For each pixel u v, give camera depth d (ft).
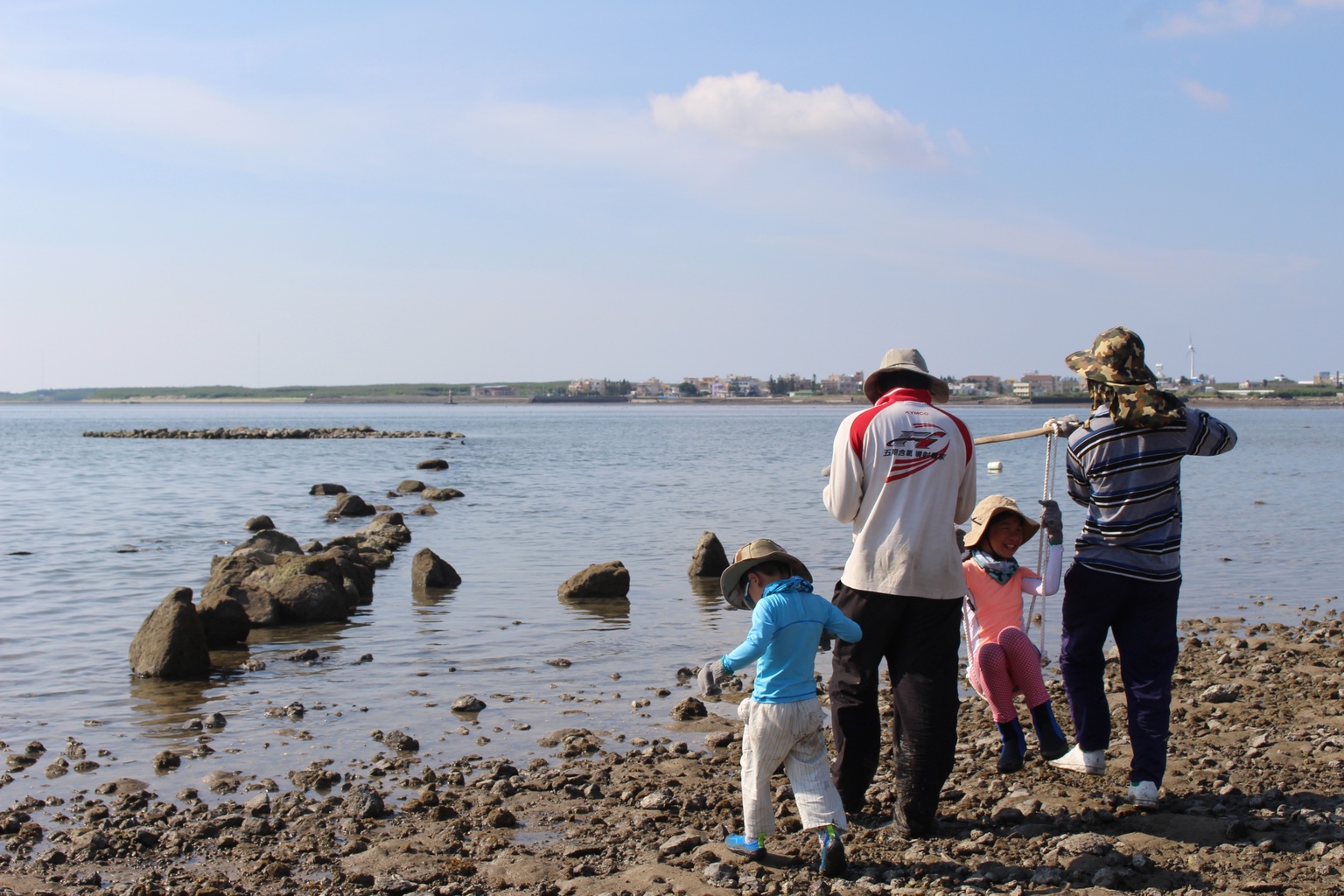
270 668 36.11
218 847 19.42
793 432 344.28
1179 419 18.35
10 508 99.45
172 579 56.44
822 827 16.61
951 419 18.08
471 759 25.07
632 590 52.54
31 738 27.89
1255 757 22.07
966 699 30.50
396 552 67.21
